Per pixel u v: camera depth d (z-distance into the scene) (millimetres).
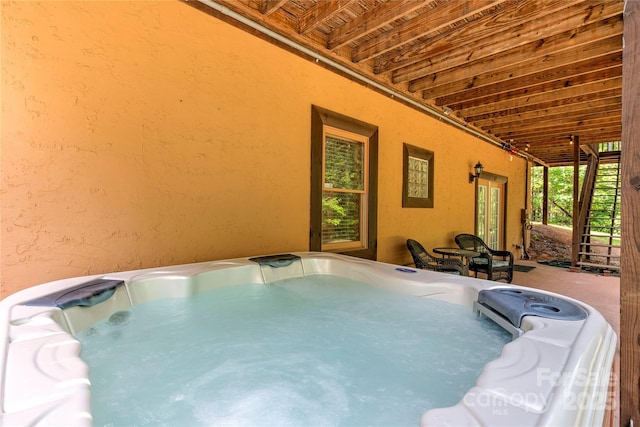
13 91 1631
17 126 1646
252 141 2666
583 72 3422
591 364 924
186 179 2291
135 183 2057
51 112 1742
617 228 6277
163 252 2197
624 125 788
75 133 1821
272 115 2797
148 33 2078
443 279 2057
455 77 3709
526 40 2779
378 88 3822
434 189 4898
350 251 3572
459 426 663
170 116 2197
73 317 1376
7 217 1632
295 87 2967
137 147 2057
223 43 2453
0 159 1605
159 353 1462
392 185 4105
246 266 2281
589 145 6754
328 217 3453
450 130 5188
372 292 2324
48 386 780
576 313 1322
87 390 794
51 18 1726
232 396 1158
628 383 795
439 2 2576
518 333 1329
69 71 1792
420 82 4055
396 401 1129
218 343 1584
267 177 2781
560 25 2602
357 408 1094
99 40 1888
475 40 2988
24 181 1674
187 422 1019
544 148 7543
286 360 1425
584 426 710
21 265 1675
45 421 661
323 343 1592
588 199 6789
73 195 1826
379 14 2635
